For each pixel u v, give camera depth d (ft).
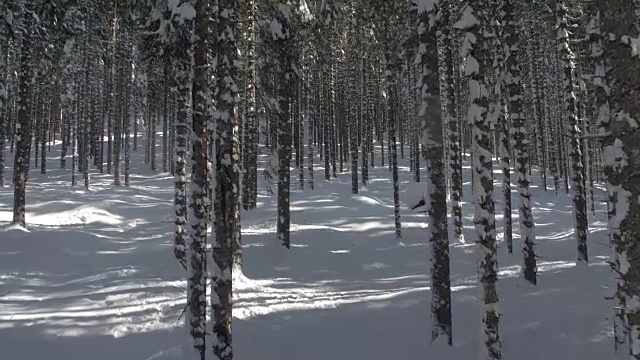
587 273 49.24
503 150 60.08
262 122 79.10
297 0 55.88
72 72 133.49
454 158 69.31
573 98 52.49
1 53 75.46
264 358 31.17
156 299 42.60
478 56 28.76
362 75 124.47
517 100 48.24
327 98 142.41
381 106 157.69
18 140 67.51
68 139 178.70
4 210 86.07
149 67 54.70
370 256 62.44
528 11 87.35
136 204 102.42
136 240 68.49
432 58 35.09
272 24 54.60
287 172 62.03
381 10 62.54
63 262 55.16
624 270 21.22
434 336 33.30
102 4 72.08
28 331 34.53
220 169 28.99
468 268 56.75
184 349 30.76
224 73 29.81
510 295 43.42
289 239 63.98
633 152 20.94
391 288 48.39
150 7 49.03
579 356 31.35
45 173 137.80
